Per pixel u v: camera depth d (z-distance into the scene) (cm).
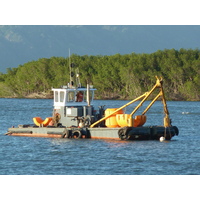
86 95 18838
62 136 18050
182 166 13600
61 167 13525
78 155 15050
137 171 13038
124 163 13938
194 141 18075
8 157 14962
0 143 17462
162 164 13838
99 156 14862
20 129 19362
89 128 17762
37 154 15362
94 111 18488
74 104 18638
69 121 18325
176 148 16238
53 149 16075
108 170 13150
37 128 18875
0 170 13200
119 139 17212
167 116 17400
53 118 18688
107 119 17512
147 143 16950
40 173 12850
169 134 17362
